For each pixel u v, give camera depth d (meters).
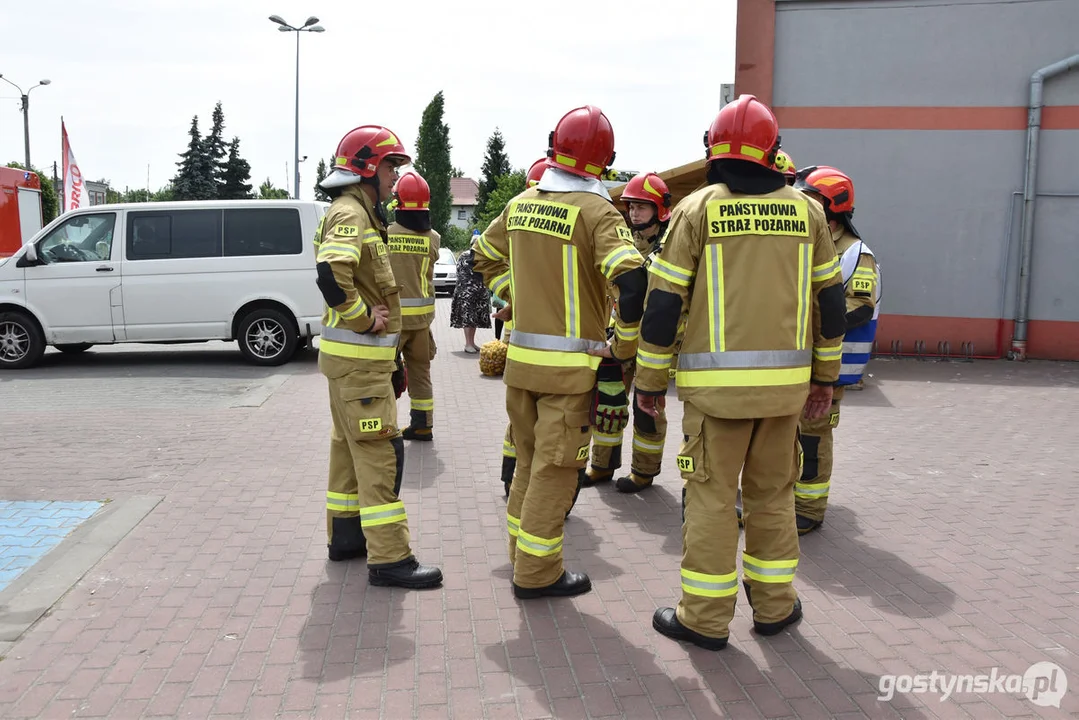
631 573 4.31
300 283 11.23
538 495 3.85
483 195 75.62
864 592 4.04
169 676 3.28
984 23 10.84
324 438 7.10
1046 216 11.02
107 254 11.05
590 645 3.53
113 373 10.92
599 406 3.82
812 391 3.58
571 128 3.72
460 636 3.61
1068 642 3.54
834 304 3.40
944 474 6.05
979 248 11.20
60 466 6.21
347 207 3.94
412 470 6.20
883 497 5.52
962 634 3.62
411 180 6.73
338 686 3.21
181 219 11.14
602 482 5.92
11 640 3.55
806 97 11.31
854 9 11.05
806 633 3.63
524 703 3.09
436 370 11.21
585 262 3.68
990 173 11.05
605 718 3.00
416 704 3.08
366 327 3.87
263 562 4.41
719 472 3.36
